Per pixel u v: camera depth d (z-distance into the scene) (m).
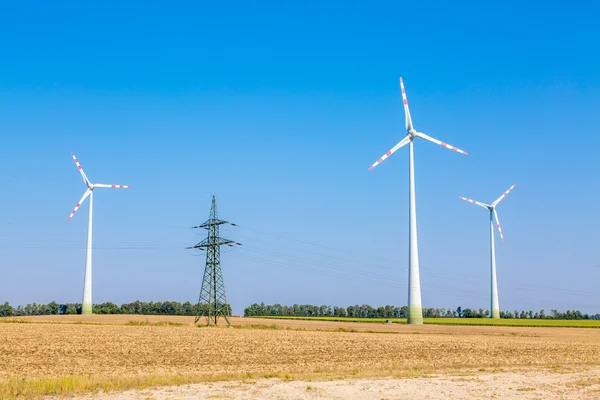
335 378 36.38
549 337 98.81
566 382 36.28
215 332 84.00
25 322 101.00
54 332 75.25
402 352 59.59
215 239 105.06
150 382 32.34
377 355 55.88
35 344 58.00
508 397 30.69
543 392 32.28
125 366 43.19
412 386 33.38
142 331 81.88
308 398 28.84
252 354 54.09
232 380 34.56
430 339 81.88
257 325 110.50
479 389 32.97
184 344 62.28
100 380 32.81
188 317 153.75
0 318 116.56
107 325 96.94
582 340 90.50
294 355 54.12
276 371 40.78
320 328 108.56
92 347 56.72
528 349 67.12
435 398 29.89
